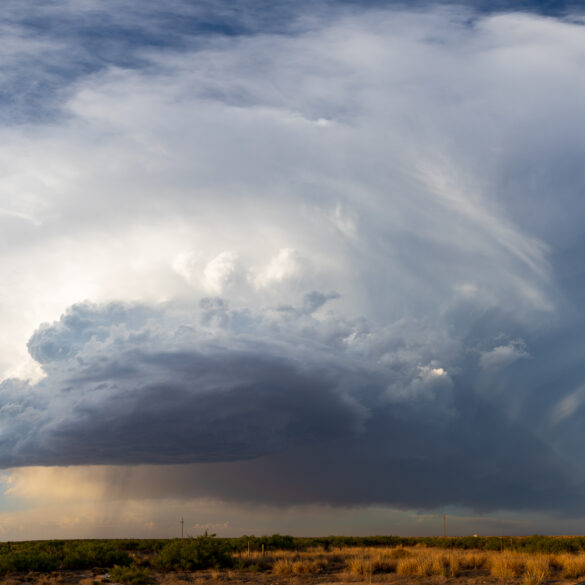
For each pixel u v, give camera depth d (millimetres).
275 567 36688
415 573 32406
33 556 38375
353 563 34688
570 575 30078
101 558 40125
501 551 50562
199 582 31656
